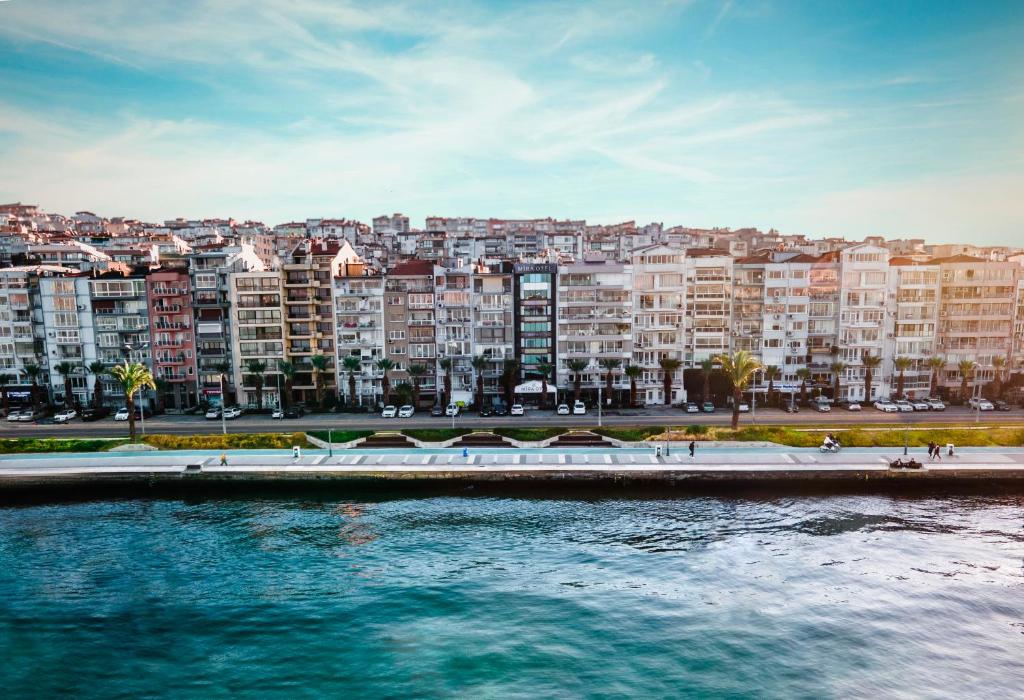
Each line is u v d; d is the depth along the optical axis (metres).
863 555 67.44
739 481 87.00
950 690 47.47
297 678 49.09
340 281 131.62
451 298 130.25
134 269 143.50
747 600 59.12
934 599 59.03
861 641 53.03
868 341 130.75
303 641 53.69
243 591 61.56
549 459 93.06
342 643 53.28
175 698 47.12
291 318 131.62
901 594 59.88
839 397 130.25
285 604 59.22
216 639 54.06
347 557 68.50
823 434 100.19
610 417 116.56
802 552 68.19
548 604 58.81
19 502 86.56
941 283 132.00
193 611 58.19
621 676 48.91
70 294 131.25
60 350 132.75
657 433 102.25
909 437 99.31
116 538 73.69
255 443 100.88
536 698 46.66
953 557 66.88
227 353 132.25
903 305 130.25
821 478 86.12
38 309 132.88
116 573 65.12
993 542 70.44
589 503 83.44
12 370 133.75
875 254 129.50
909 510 79.56
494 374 130.62
